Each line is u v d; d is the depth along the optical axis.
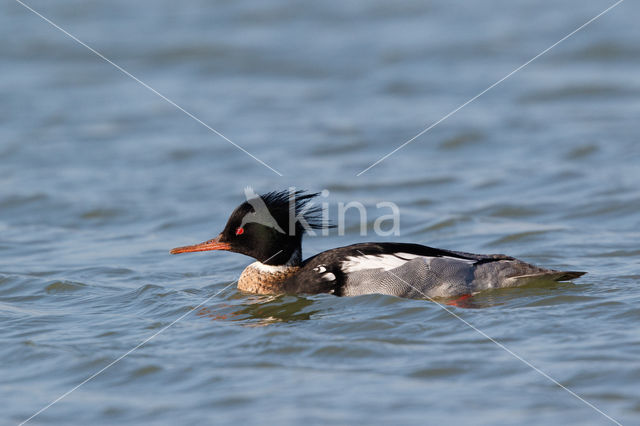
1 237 16.94
